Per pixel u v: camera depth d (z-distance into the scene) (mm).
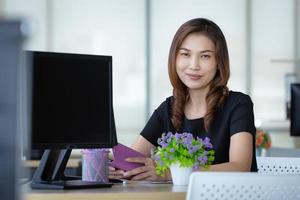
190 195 1780
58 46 7965
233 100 2607
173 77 2674
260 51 8547
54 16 7941
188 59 2596
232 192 1805
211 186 1786
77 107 2221
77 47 8016
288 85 6793
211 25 2613
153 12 8203
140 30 8172
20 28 857
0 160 866
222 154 2576
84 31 8023
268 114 8570
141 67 8195
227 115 2586
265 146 4934
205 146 2373
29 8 7883
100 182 2256
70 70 2213
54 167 2227
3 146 866
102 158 2367
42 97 2143
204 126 2621
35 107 2127
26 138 1185
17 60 864
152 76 8211
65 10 7973
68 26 7980
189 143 2303
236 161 2457
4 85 867
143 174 2445
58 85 2182
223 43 2611
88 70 2254
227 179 1790
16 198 867
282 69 8594
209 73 2586
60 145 2168
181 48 2617
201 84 2594
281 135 8484
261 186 1822
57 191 2004
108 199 1924
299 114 4660
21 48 865
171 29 8250
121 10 8117
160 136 2807
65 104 2193
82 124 2229
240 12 8453
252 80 8523
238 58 8492
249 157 2492
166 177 2406
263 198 1837
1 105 866
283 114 8578
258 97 8555
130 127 8180
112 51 8117
